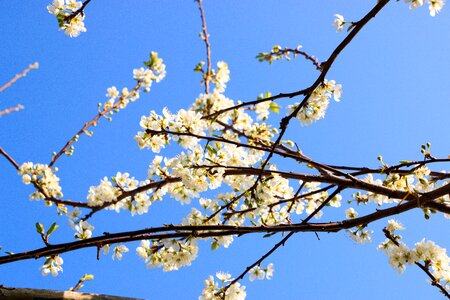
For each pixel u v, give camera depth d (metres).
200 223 4.83
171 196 4.83
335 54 3.17
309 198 5.16
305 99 3.32
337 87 4.04
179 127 4.55
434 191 3.37
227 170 4.37
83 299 3.19
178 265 4.54
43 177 4.69
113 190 4.70
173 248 4.37
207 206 4.99
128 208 4.79
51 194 4.68
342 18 4.12
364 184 3.81
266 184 4.21
